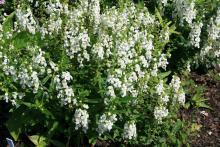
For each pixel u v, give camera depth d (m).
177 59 1.15
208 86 1.19
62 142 0.87
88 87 0.84
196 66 1.19
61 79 0.81
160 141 0.86
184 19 1.13
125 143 0.88
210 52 1.19
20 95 0.81
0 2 1.16
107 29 0.91
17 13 0.89
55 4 0.94
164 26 1.04
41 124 0.87
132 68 0.85
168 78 1.15
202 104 1.09
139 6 1.05
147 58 0.91
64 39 0.83
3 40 0.84
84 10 0.95
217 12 1.13
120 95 0.81
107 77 0.79
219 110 1.10
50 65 0.81
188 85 1.13
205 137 1.00
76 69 0.85
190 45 1.11
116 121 0.85
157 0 1.17
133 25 0.96
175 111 0.89
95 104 0.82
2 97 0.85
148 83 0.90
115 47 0.86
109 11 0.93
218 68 1.25
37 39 0.85
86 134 0.84
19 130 0.85
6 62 0.79
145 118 0.86
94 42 0.87
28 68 0.77
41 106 0.81
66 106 0.82
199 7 1.17
